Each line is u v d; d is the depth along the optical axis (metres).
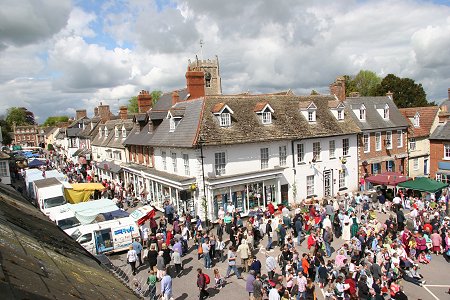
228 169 27.52
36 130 140.38
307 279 14.66
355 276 15.80
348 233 22.25
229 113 28.31
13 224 5.00
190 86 33.81
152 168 34.19
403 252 17.72
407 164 39.94
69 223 23.08
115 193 36.53
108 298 3.79
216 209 26.67
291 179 30.81
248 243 20.55
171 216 27.11
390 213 27.69
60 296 2.85
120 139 43.69
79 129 70.00
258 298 14.29
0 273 2.55
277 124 30.88
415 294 16.11
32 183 33.69
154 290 16.05
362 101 39.19
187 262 20.19
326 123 33.78
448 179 38.41
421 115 43.12
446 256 19.83
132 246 18.81
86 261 5.69
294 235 23.22
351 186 35.25
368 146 36.53
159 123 34.81
